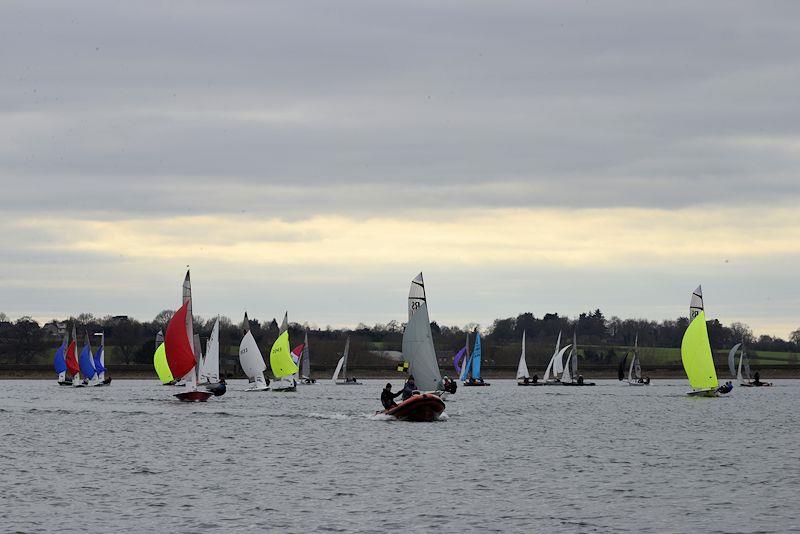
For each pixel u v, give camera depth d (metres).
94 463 180.75
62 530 123.88
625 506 141.25
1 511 134.88
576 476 168.75
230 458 188.00
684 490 154.62
